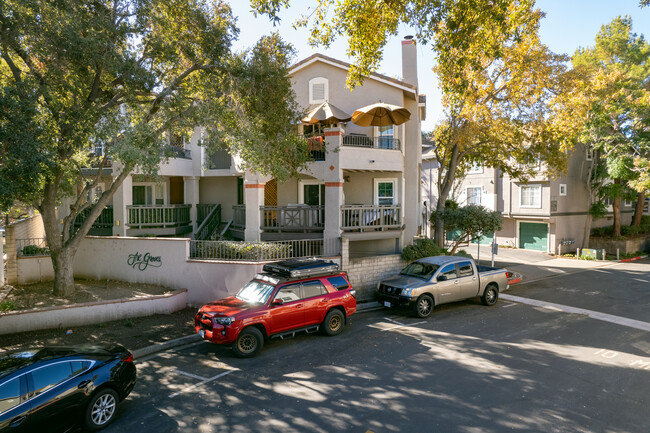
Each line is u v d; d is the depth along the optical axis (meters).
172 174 19.36
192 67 12.78
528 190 28.84
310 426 6.45
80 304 11.44
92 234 19.12
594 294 16.78
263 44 12.62
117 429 6.38
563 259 26.84
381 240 18.83
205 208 21.12
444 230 20.58
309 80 18.67
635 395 7.60
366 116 16.20
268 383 8.05
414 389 7.74
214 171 19.94
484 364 9.02
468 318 12.92
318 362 9.15
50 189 12.32
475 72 17.28
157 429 6.38
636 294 16.77
